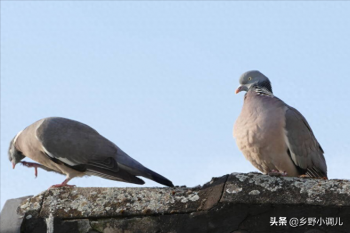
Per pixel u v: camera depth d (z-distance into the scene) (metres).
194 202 6.84
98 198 7.07
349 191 6.59
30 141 10.38
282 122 10.09
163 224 6.81
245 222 6.66
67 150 9.84
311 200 6.56
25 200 7.23
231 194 6.69
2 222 7.02
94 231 6.91
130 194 7.05
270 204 6.62
